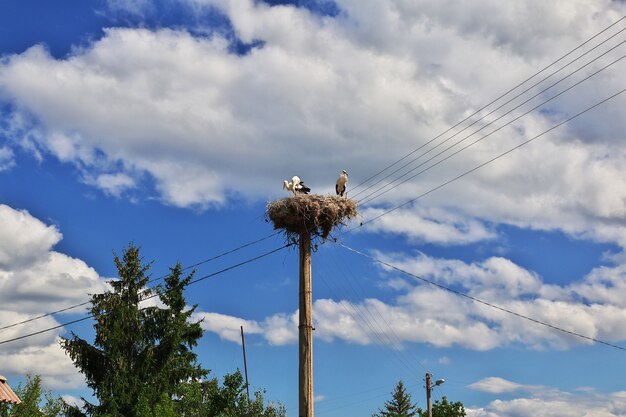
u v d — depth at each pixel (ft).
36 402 113.60
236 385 142.92
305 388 71.61
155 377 123.34
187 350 134.62
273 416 182.91
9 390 102.42
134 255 128.16
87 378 121.60
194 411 143.23
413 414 298.15
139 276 127.54
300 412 71.10
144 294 127.24
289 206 75.31
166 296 131.13
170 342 124.98
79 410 120.16
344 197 78.28
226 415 140.46
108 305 123.24
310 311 73.87
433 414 179.63
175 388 130.00
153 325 125.90
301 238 75.56
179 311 129.90
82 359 120.57
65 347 120.16
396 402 313.73
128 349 124.57
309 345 72.69
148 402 118.52
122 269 127.03
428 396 165.17
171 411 110.11
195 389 141.49
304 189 80.12
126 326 123.95
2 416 104.63
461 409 179.63
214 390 145.79
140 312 126.72
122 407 118.83
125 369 120.37
